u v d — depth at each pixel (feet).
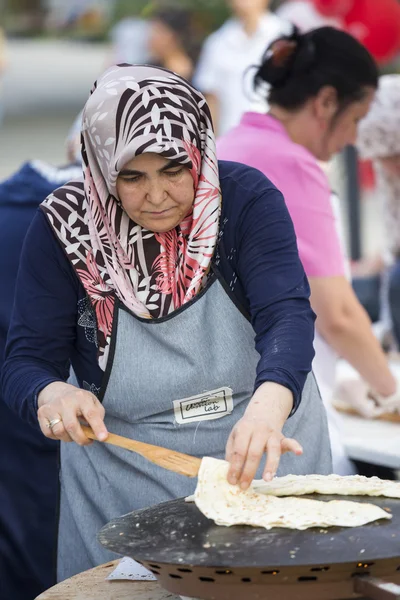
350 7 38.91
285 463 16.06
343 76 19.76
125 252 15.15
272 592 11.51
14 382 15.12
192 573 11.66
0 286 21.33
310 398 16.78
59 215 15.28
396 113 25.17
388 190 27.02
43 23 204.03
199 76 53.57
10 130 105.81
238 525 12.79
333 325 20.58
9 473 21.24
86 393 14.44
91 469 16.30
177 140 14.08
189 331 15.08
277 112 20.45
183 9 57.31
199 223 14.76
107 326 15.25
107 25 184.85
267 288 14.53
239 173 15.40
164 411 15.67
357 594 11.50
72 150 24.86
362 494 13.94
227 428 15.58
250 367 15.46
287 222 15.08
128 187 14.35
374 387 21.97
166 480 15.65
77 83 145.38
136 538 12.61
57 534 16.94
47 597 13.60
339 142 20.68
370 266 31.32
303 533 12.37
